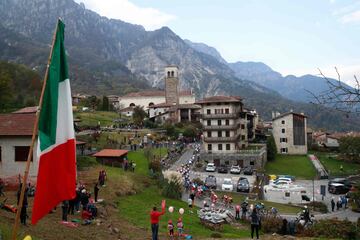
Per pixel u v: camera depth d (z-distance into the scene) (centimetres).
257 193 6166
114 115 14188
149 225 3031
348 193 6141
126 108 15462
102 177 4338
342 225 3491
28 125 3900
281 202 5903
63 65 1175
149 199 4350
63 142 1164
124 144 8844
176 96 15275
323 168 8994
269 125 15112
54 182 1130
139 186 4834
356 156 9769
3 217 2284
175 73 15325
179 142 10231
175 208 4131
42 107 1122
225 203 5038
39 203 1088
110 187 4291
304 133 10900
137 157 7438
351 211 5341
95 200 3481
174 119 13525
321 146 11812
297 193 5894
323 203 5791
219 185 6694
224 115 9444
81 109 14450
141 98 16612
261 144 10600
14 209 2539
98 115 13475
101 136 9344
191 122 13150
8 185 3562
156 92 17125
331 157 10412
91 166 5588
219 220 3562
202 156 8988
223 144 9431
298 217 4212
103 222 2791
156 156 7956
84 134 9038
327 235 3378
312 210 5422
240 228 3644
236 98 9969
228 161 8900
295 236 3344
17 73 15088
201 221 3562
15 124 3934
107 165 6050
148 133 10675
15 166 3778
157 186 5162
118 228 2725
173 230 2827
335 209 5569
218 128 9450
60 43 1164
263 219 3728
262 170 8244
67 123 1177
